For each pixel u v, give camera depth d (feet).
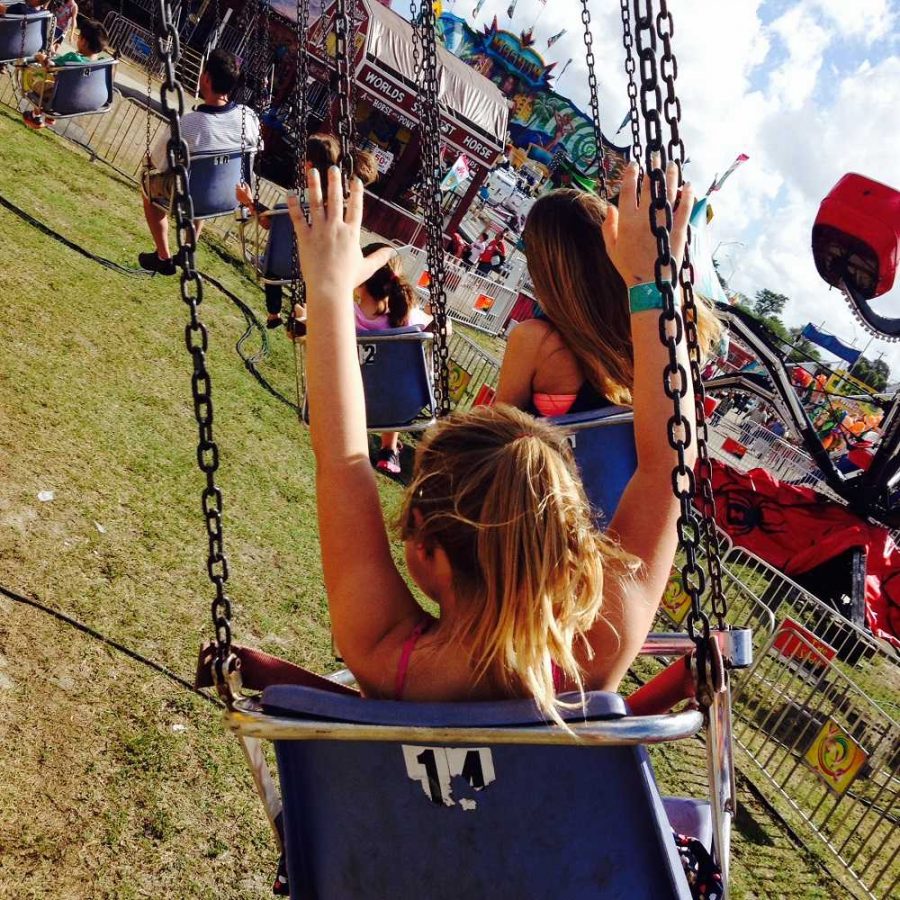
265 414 20.94
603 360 9.33
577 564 4.24
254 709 4.05
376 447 24.02
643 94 4.78
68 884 8.15
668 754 15.55
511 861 4.23
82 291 21.44
